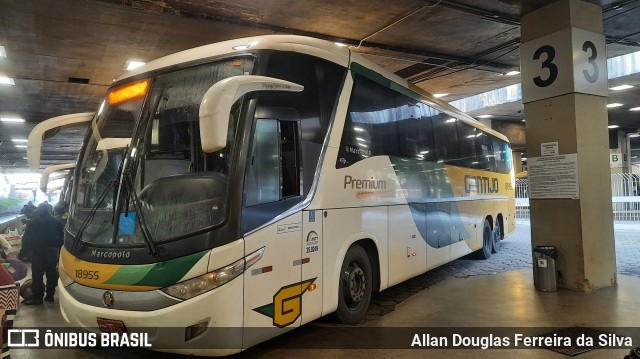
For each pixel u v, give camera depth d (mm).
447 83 15992
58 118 5199
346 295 5656
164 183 4180
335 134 5379
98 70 12539
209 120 3545
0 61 11656
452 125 9461
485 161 11570
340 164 5438
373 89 6391
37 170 4902
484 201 11266
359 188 5805
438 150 8578
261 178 4293
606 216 7625
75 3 8359
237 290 3914
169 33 10023
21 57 11352
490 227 11727
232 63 4473
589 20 7652
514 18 9484
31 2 8320
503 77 15078
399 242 6801
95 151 4852
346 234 5477
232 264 3895
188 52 4805
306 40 5172
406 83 7543
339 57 5633
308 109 4988
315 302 4895
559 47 7523
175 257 3854
